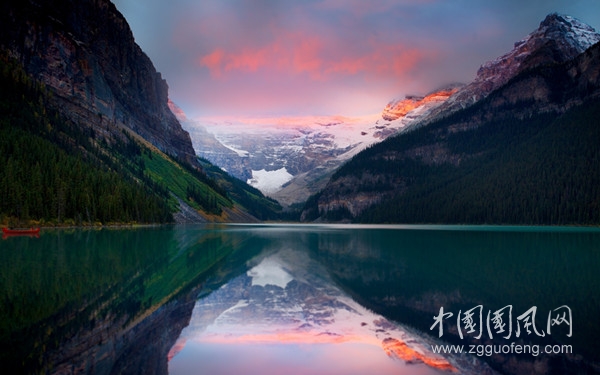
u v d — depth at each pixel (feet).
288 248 309.83
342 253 277.03
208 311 126.21
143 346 94.63
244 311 127.24
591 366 88.74
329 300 142.20
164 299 138.21
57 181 440.04
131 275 175.22
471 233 504.84
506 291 153.99
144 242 316.60
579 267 206.08
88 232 394.52
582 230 581.94
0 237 328.90
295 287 162.91
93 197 469.98
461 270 200.03
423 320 118.93
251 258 245.86
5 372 77.97
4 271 169.48
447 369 85.81
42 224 414.62
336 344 98.84
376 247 317.42
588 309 128.16
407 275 188.44
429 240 385.50
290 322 116.37
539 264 217.36
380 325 114.11
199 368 83.66
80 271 176.24
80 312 116.98
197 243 333.01
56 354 87.15
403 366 86.48
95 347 92.38
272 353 92.94
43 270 174.40
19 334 97.81
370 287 162.61
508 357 91.40
